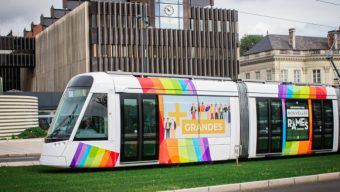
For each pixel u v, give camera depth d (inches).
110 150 698.8
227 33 3292.3
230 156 825.5
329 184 592.4
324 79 3390.7
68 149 674.2
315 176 621.9
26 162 842.2
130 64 3036.4
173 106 765.3
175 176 613.6
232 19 3309.5
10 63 4153.5
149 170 696.4
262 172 656.4
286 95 912.3
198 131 788.6
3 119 1603.1
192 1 3604.8
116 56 3004.4
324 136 968.9
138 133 724.7
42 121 2677.2
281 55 3373.5
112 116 704.4
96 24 2987.2
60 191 495.2
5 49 4153.5
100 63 2972.4
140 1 3164.4
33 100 1761.8
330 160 834.2
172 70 3120.1
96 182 559.8
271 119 883.4
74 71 3181.6
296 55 3415.4
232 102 836.0
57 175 633.6
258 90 874.8
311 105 951.6
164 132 751.1
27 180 580.4
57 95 2731.3
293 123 915.4
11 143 1435.8
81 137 681.6
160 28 3097.9
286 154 900.0
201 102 798.5
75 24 3154.5
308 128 939.3
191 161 776.3
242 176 611.8
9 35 4367.6
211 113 807.7
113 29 3009.4
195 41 3191.4
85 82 708.0
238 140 837.2
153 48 3075.8
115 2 3016.7
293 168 706.2
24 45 4197.8
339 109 1007.6
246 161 852.6
